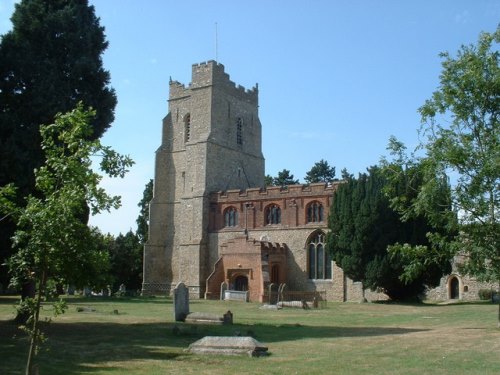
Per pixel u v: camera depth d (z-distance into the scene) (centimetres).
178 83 7169
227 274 5644
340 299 5403
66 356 1672
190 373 1384
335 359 1572
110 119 2891
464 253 2058
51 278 1123
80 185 1100
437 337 2072
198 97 6881
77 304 4278
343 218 4706
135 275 7475
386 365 1463
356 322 2831
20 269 1105
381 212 4494
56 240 1059
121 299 5262
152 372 1408
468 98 1867
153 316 3097
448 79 1908
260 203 6097
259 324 2673
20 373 1388
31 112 2420
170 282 6794
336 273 5475
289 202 5900
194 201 6481
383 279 4456
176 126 7100
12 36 2583
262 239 6000
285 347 1838
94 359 1622
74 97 2705
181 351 1759
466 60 1888
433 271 4366
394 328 2497
